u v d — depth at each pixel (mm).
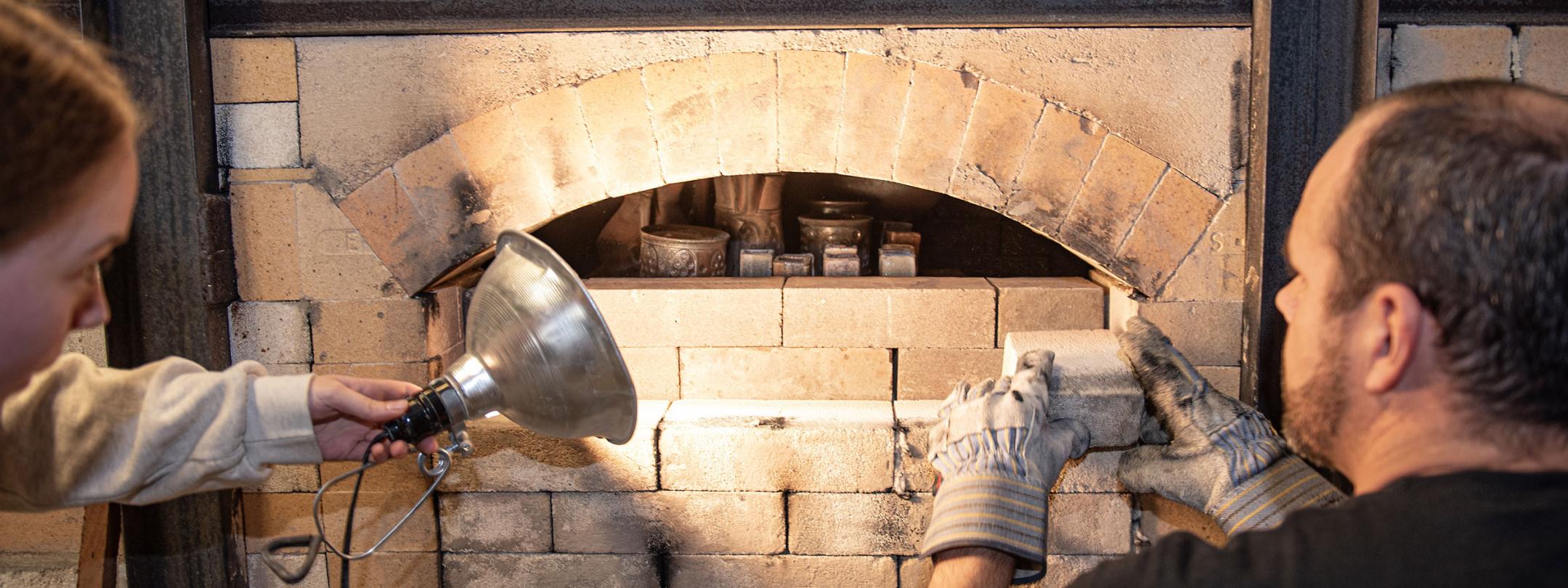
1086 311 2037
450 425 1261
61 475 1073
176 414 1095
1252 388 1888
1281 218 1867
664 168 1955
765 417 1961
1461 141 599
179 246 1894
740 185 2410
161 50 1836
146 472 1097
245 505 2031
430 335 2027
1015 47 1872
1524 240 566
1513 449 610
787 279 2188
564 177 1956
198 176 1876
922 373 2076
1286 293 764
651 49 1907
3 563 2076
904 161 1933
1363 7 1795
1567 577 537
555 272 1256
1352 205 652
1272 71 1820
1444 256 591
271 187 1951
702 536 1964
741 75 1909
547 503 1975
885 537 1938
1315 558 604
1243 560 640
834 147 1935
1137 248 1915
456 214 1963
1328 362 682
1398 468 649
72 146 592
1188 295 1920
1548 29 1821
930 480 1909
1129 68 1862
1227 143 1868
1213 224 1892
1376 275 634
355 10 1903
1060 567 1920
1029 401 1319
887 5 1871
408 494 1991
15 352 635
